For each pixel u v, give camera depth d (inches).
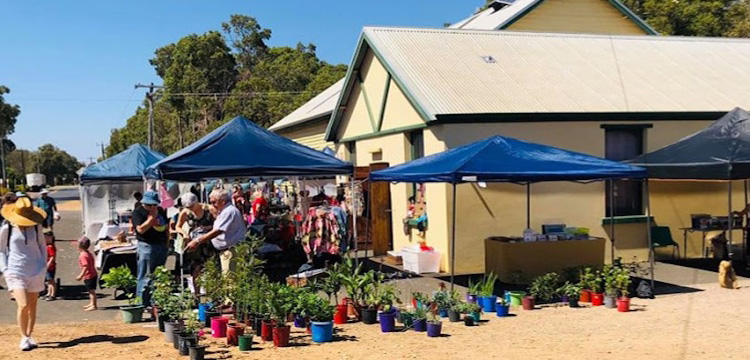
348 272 365.7
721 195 576.4
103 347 299.0
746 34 1216.8
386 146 612.1
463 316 354.6
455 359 273.4
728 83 618.8
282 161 417.4
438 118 489.7
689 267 522.6
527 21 826.8
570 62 613.3
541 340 306.8
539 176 387.2
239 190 684.7
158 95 2365.9
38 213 300.2
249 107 1951.3
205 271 345.7
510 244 445.7
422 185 547.8
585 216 538.3
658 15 1262.3
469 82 547.5
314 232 471.8
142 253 370.6
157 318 342.6
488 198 511.2
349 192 624.7
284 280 467.8
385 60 576.1
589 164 403.5
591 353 280.5
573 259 450.9
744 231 537.6
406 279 482.3
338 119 738.2
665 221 561.9
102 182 671.8
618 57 642.8
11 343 309.7
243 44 2856.8
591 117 526.9
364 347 294.4
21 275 295.1
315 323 305.6
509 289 433.7
